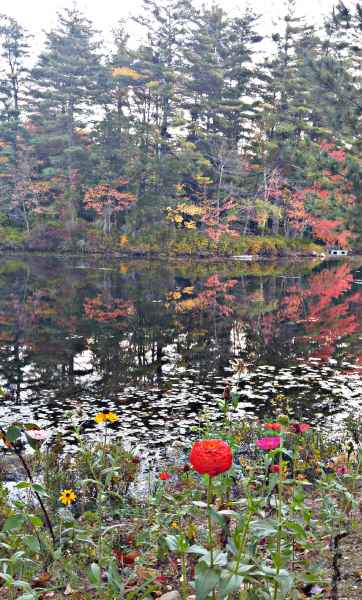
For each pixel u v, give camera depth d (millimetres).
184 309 19266
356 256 46781
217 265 37438
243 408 8539
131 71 46531
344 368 11281
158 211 43406
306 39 45688
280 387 9805
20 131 50469
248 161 47688
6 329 15359
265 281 28609
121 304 20234
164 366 11391
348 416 7758
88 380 10281
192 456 1865
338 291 24641
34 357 12148
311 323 16828
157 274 31250
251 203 44188
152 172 43812
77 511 4676
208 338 14445
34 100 53562
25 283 26203
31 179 47531
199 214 44719
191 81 48094
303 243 46469
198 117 49594
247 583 2314
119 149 44469
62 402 8875
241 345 13578
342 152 19422
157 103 48250
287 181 45625
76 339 14148
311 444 5840
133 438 7180
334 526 3646
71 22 50469
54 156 48125
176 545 2156
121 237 43312
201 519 4148
